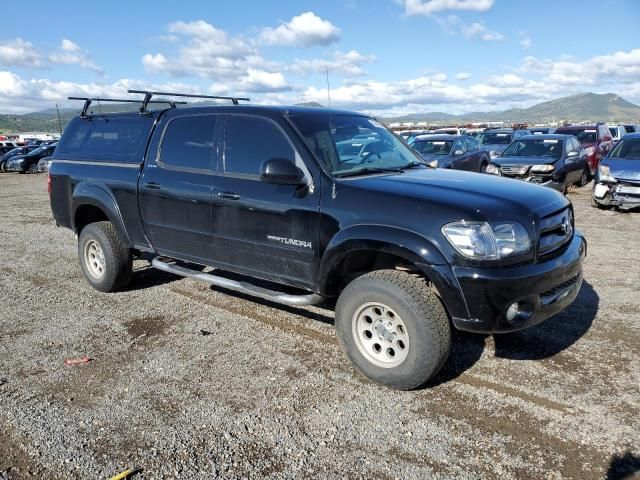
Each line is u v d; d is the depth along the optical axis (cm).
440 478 271
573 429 310
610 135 1895
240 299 552
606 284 578
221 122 450
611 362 394
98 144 570
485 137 2005
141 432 315
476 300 321
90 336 462
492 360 400
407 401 346
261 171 384
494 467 279
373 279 353
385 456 289
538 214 345
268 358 413
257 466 283
